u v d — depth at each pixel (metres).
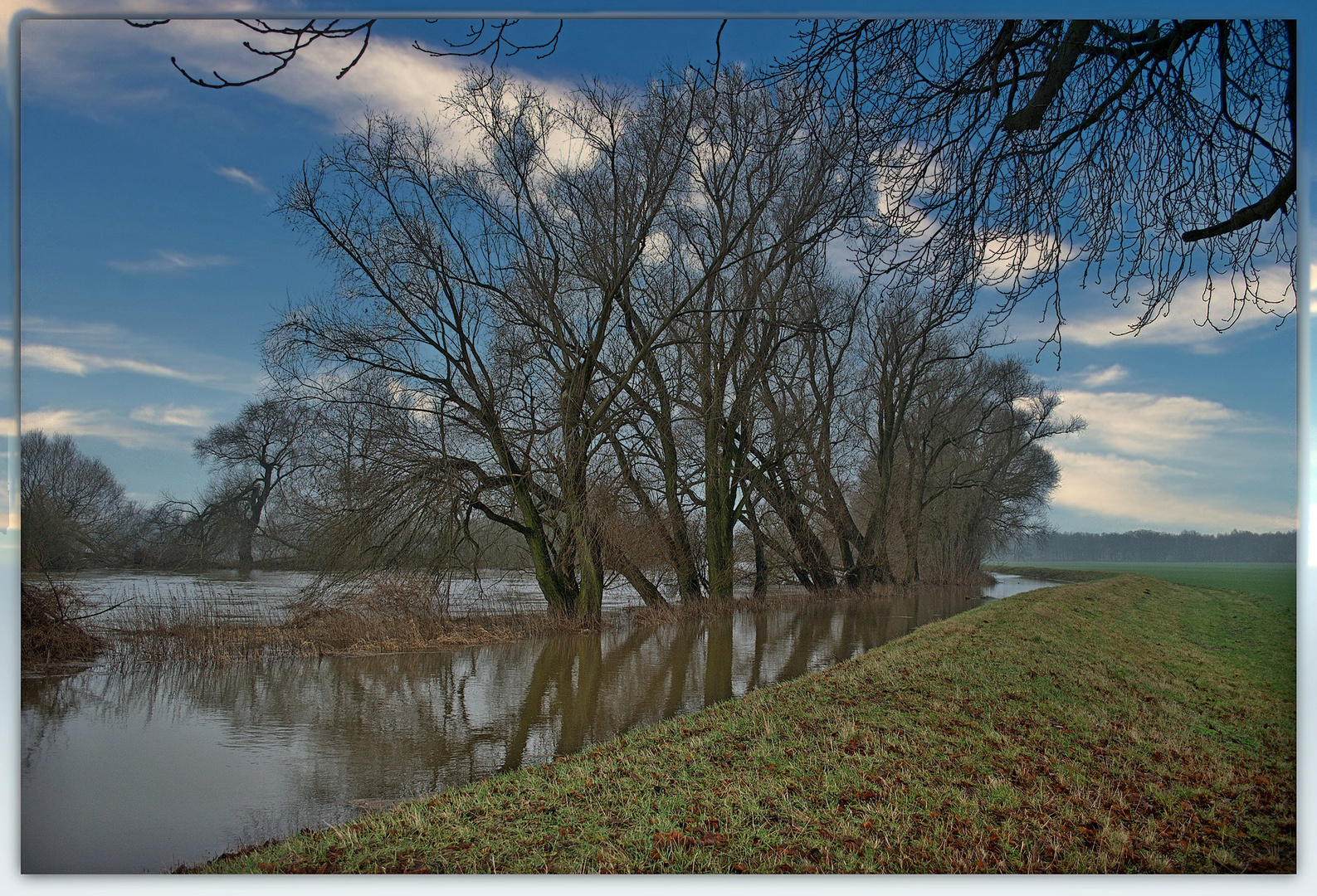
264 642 18.64
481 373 21.61
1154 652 16.66
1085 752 9.04
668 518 25.64
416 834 6.66
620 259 22.42
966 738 9.08
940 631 16.83
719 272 22.06
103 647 17.62
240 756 10.08
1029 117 7.04
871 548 36.62
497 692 14.17
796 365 28.84
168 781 8.98
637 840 6.40
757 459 29.58
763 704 10.58
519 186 21.95
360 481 19.95
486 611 23.41
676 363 25.08
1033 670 12.81
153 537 40.41
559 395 21.88
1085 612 20.83
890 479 37.53
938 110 7.32
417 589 20.69
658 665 16.97
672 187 22.56
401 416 20.42
